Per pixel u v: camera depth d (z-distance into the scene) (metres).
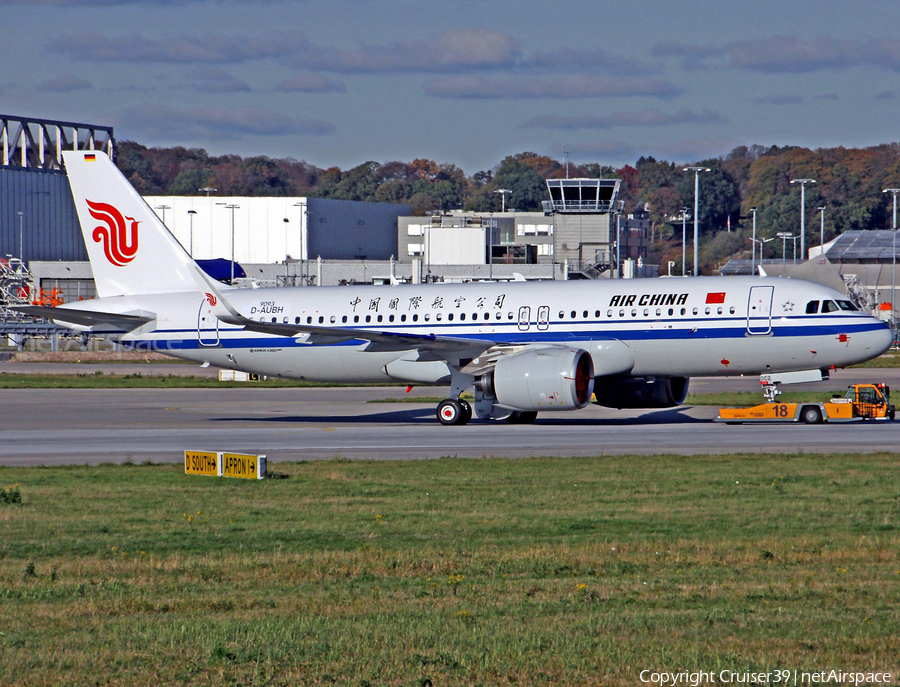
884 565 70.38
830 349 162.00
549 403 164.25
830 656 50.66
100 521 89.25
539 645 52.38
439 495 101.81
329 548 77.94
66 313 188.62
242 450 145.88
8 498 99.69
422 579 67.75
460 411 177.38
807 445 143.50
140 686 47.41
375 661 50.28
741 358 166.38
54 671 49.09
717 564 71.25
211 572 69.81
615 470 117.88
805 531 82.44
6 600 62.81
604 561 71.94
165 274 194.50
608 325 170.62
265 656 51.00
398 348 172.50
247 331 188.25
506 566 70.94
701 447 143.00
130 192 194.12
